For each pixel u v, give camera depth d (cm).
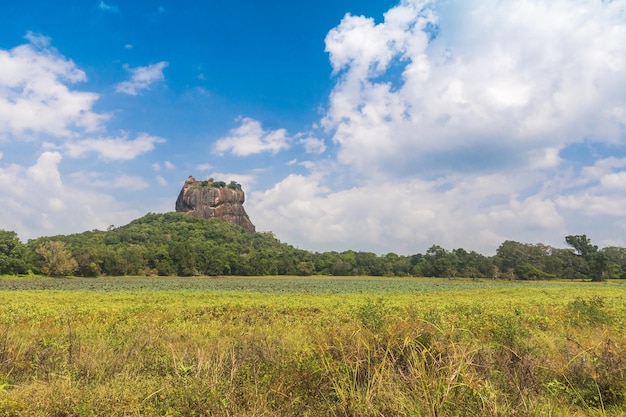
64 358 634
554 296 3431
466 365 458
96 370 573
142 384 499
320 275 12131
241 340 725
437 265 11500
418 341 541
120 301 2666
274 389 469
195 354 634
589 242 11056
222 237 13988
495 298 3105
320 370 491
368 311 801
